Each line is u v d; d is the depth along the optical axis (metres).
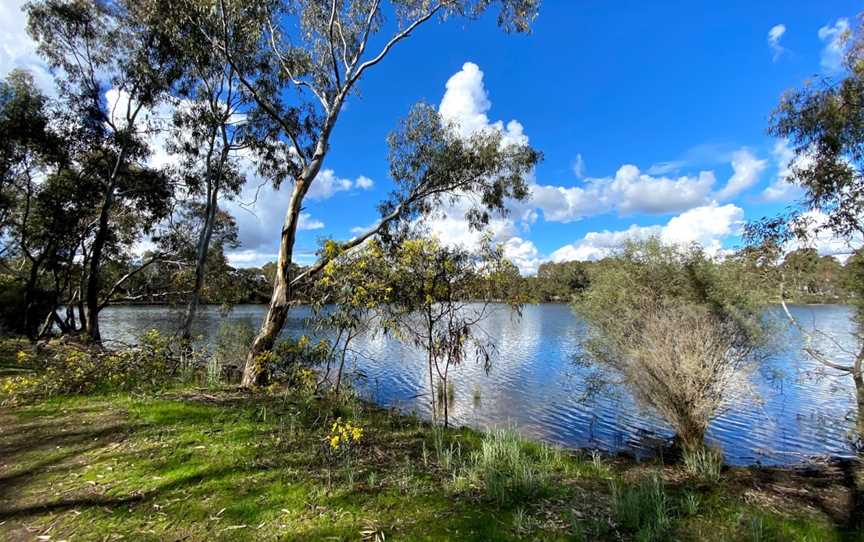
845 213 7.19
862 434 7.88
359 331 7.70
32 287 16.33
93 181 15.81
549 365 17.48
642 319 9.30
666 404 7.82
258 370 7.85
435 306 6.89
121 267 19.41
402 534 3.00
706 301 9.36
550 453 5.73
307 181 9.15
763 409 11.09
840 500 4.55
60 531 2.94
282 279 8.67
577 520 3.33
